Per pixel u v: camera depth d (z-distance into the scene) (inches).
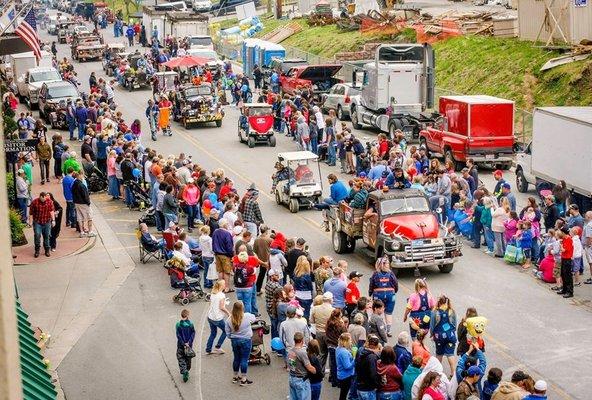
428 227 1041.5
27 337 596.4
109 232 1302.9
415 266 1035.3
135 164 1464.1
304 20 3577.8
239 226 1042.1
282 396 733.9
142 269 1114.1
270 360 812.6
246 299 877.8
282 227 1306.6
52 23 5083.7
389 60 1946.4
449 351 730.2
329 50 2967.5
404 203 1068.5
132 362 819.4
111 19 5423.2
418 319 783.7
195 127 2204.7
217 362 813.9
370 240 1082.1
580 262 1013.2
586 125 1237.1
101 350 850.1
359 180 1145.4
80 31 4050.2
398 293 997.2
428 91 1952.5
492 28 2378.2
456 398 586.9
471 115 1599.4
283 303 799.1
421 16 2819.9
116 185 1512.1
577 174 1270.9
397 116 1913.1
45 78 2469.2
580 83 1827.0
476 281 1035.9
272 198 1488.7
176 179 1285.7
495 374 600.7
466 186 1238.9
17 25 1469.0
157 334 892.0
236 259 877.2
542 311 927.0
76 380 778.2
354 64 2442.2
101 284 1052.5
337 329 725.9
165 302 987.3
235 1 4653.1
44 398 490.3
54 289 1034.1
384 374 628.1
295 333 654.5
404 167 1454.2
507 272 1071.0
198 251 1074.7
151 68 2871.6
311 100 2167.8
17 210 1314.0
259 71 2726.4
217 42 3666.3
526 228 1083.3
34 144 1339.8
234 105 2546.8
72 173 1300.4
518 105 1903.3
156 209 1273.4
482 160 1611.7
